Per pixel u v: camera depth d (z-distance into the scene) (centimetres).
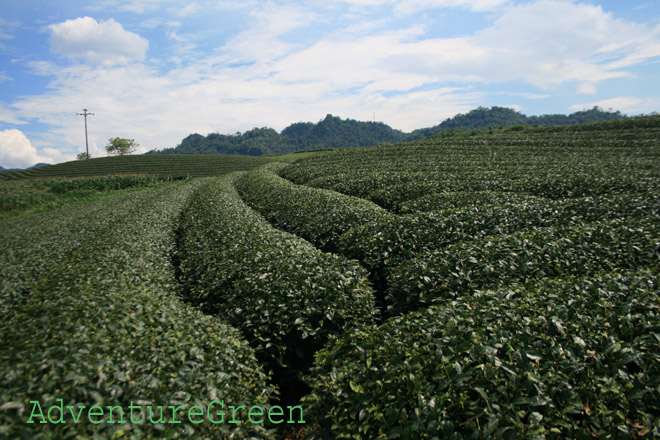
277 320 644
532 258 795
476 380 389
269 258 879
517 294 610
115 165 8325
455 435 333
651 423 346
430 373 416
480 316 520
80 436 306
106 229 1486
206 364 480
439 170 2805
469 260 760
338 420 400
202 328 584
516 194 1592
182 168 7856
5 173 7769
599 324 482
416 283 738
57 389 350
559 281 646
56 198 3903
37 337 459
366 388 421
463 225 1089
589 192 1709
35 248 1283
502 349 441
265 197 2220
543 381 392
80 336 450
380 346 494
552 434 343
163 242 1331
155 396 386
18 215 3131
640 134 4312
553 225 1123
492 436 333
